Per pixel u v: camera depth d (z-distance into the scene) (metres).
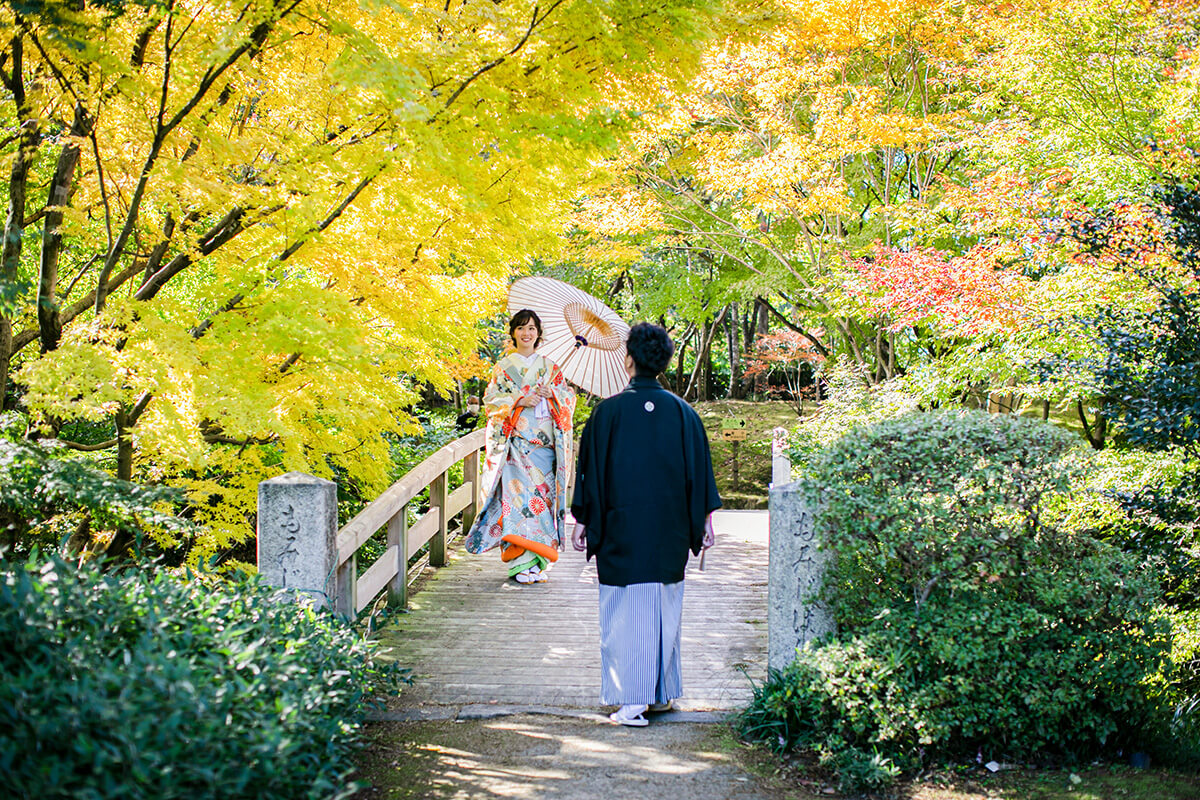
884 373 10.96
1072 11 6.91
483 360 6.98
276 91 4.26
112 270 4.21
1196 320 4.26
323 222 4.41
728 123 10.95
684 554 3.54
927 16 8.75
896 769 2.93
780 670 3.50
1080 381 4.89
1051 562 3.29
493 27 3.88
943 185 9.16
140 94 3.83
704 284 14.85
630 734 3.41
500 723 3.53
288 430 3.83
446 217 4.79
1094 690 3.08
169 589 2.68
